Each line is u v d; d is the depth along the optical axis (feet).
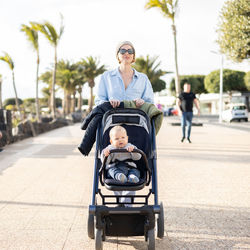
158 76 143.54
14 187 18.78
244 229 12.38
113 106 11.63
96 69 165.89
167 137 46.65
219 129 63.36
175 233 12.08
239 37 52.13
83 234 12.15
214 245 11.07
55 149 35.60
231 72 177.47
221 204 15.33
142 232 10.29
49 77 157.69
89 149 11.91
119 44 12.69
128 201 12.58
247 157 28.55
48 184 19.36
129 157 10.77
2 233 12.25
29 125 53.98
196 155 29.68
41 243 11.39
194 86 222.48
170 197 16.46
